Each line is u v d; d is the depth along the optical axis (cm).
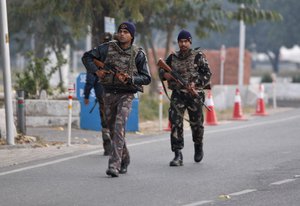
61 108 3959
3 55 3148
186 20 5591
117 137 2398
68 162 2741
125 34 2377
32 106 3944
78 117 3928
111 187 2220
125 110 2392
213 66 8562
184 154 2975
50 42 5556
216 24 5450
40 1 4300
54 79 6706
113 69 2380
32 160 2791
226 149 3142
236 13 5266
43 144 3244
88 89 2895
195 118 2681
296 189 2175
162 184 2273
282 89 7875
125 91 2398
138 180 2344
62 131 3772
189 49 2630
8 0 5009
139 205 1958
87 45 8175
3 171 2533
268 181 2319
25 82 4241
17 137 3322
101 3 4241
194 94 2625
